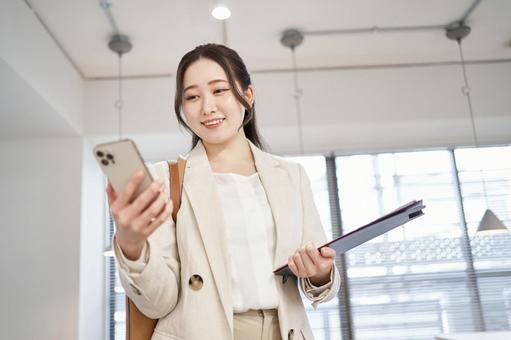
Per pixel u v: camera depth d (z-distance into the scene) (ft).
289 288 2.91
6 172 11.91
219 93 3.04
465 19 10.90
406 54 12.57
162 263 2.49
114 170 2.00
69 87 11.34
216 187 2.92
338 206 14.66
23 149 12.07
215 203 2.85
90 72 12.34
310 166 15.01
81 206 11.83
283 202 3.05
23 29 8.70
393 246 14.51
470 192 14.85
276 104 12.83
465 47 12.32
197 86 3.02
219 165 3.16
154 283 2.43
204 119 3.01
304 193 3.30
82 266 11.68
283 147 14.52
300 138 12.85
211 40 11.13
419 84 13.14
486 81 13.17
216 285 2.63
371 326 13.94
